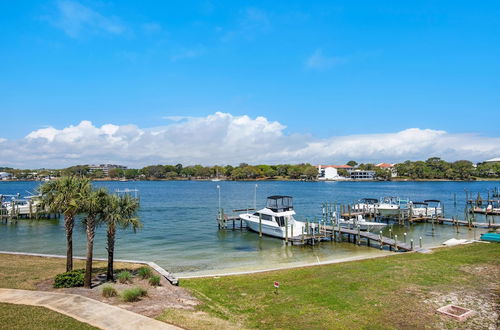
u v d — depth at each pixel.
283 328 14.20
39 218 61.72
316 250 36.31
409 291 19.06
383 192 133.25
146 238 42.94
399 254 29.20
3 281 18.88
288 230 42.00
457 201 93.31
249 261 31.11
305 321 15.00
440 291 19.06
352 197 109.25
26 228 51.81
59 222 57.94
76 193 18.77
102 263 25.44
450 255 28.11
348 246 38.22
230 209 76.38
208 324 13.81
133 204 20.64
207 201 97.19
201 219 60.78
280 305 17.05
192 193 132.50
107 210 18.86
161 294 17.91
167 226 52.91
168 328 13.01
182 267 28.61
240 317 15.40
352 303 17.25
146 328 12.91
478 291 19.03
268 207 47.44
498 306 16.81
